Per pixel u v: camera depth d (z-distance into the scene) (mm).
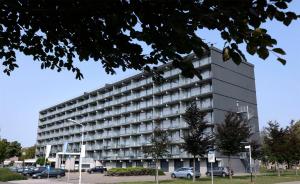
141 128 73312
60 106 112812
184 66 3385
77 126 98750
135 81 77812
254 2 2793
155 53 3998
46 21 3844
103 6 3229
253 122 64562
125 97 80188
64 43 4539
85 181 41594
